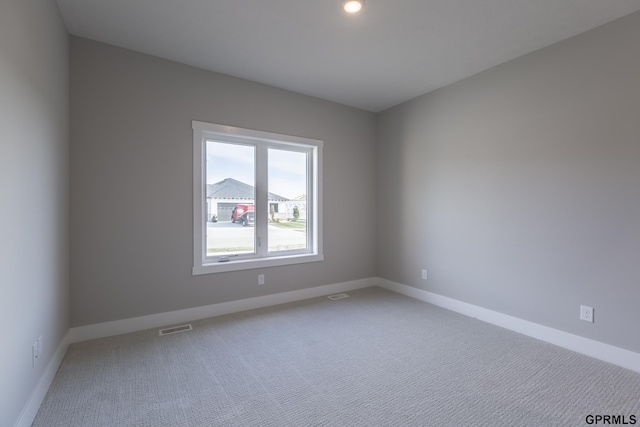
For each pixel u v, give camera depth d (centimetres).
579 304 242
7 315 135
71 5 212
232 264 326
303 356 235
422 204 375
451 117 341
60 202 223
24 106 155
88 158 256
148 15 223
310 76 325
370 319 311
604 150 229
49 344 196
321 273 395
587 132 237
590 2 205
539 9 213
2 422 130
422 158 375
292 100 365
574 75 244
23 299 153
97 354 233
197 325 293
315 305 354
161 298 289
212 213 328
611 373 210
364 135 431
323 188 395
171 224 293
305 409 174
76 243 252
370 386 196
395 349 247
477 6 211
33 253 168
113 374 206
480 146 312
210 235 327
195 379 202
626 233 219
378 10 216
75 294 253
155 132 284
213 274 317
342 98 387
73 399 180
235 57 285
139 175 277
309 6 212
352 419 165
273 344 254
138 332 274
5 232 134
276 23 232
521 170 279
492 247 302
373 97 384
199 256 307
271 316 318
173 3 210
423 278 374
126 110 271
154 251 285
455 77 326
